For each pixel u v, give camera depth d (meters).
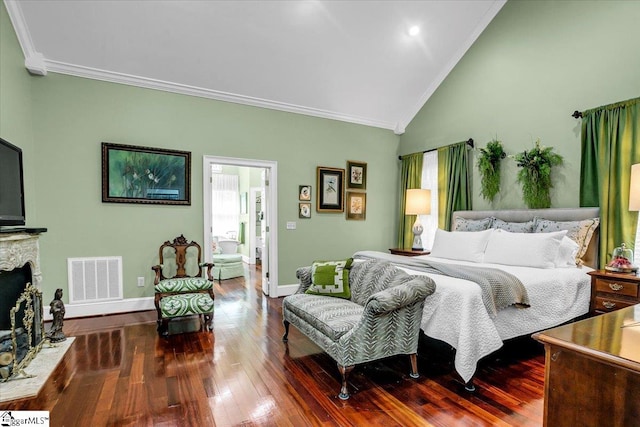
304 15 3.75
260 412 1.92
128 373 2.38
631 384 0.91
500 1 4.28
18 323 2.63
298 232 4.94
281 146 4.80
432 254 4.12
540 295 2.60
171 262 4.10
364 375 2.40
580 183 3.47
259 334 3.21
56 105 3.54
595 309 2.85
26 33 3.21
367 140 5.57
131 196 3.88
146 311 3.93
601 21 3.37
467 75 4.74
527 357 2.71
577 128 3.55
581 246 3.24
